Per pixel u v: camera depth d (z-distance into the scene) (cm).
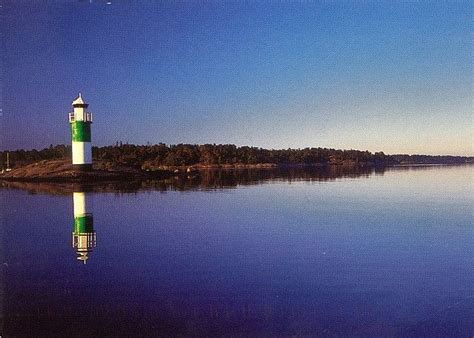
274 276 1000
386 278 987
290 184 3762
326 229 1603
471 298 865
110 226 1678
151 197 2656
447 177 4612
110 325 745
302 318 770
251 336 701
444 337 705
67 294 887
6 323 741
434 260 1143
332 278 993
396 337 690
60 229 1612
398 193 2934
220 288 927
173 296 875
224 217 1903
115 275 1016
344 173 5772
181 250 1267
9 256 1188
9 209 2114
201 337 698
